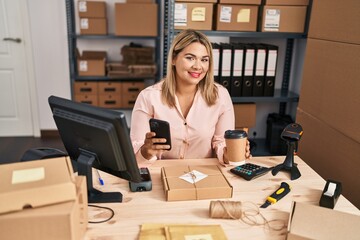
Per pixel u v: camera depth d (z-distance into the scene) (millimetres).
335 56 1692
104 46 3479
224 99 1751
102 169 1204
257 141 3236
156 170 1424
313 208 1035
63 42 3424
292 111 3172
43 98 3562
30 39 3363
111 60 3527
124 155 1083
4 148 3314
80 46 3453
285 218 1118
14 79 3459
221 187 1208
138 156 1429
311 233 952
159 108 1661
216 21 2430
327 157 1793
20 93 3502
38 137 3611
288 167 1440
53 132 3648
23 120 3590
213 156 1764
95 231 1030
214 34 2424
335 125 1704
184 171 1322
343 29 1623
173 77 1667
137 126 1659
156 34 3104
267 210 1159
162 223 1068
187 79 1620
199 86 1701
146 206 1161
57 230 862
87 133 1092
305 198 1243
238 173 1386
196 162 1521
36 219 849
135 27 3062
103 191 1239
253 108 2729
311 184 1346
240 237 1021
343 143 1654
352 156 1589
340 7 1646
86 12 3043
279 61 3080
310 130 1965
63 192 882
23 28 3324
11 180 883
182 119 1683
